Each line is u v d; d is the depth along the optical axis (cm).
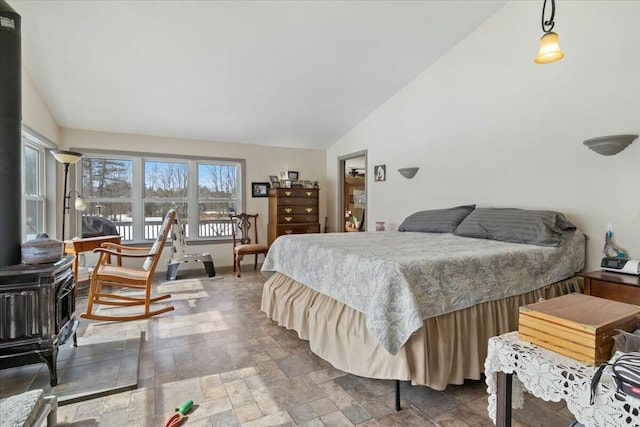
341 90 424
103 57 315
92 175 465
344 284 207
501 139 318
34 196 375
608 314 96
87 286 414
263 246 514
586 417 80
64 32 280
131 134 480
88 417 165
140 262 489
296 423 161
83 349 241
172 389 191
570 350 90
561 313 97
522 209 288
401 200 441
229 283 450
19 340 183
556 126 275
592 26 252
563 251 240
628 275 217
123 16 271
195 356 233
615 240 240
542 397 89
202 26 290
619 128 238
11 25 199
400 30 326
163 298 360
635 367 73
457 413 169
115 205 480
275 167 586
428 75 396
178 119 453
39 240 203
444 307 179
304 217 562
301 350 244
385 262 179
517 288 212
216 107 431
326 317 216
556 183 276
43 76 334
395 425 160
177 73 351
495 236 272
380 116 475
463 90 354
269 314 298
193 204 532
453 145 367
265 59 345
